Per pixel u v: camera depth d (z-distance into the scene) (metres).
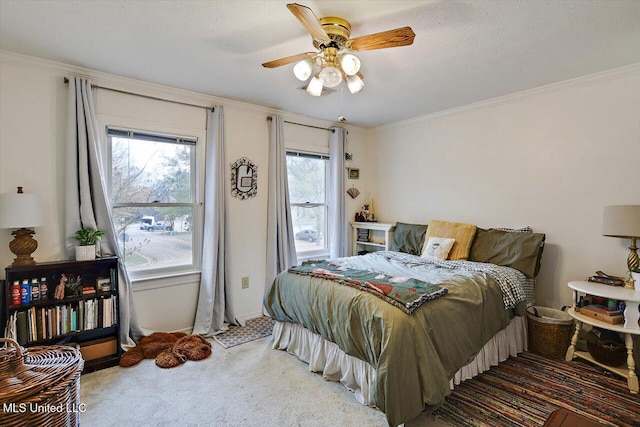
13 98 2.50
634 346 2.49
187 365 2.63
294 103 3.67
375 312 2.00
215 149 3.41
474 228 3.48
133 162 3.10
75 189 2.66
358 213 4.88
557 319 2.87
